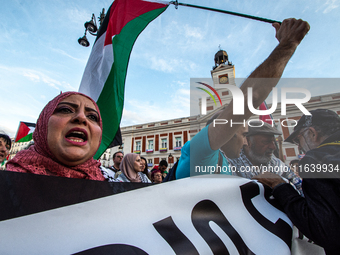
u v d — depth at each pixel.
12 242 0.39
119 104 1.92
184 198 0.66
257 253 0.63
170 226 0.57
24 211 0.44
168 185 0.68
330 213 0.57
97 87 1.92
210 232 0.61
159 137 24.36
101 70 1.96
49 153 0.68
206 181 0.73
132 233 0.50
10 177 0.46
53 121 0.69
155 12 2.05
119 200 0.56
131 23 2.08
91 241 0.45
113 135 1.82
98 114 0.87
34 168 0.62
